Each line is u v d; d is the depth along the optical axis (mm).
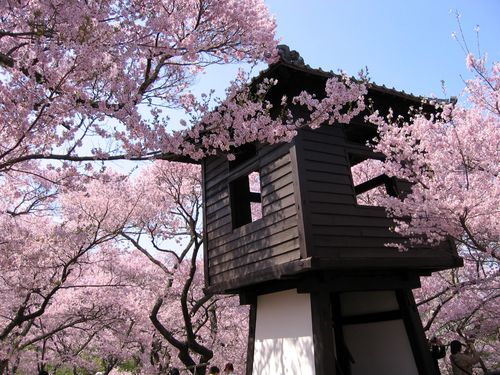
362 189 8562
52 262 9750
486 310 9180
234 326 14297
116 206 11375
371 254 6406
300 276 6340
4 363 9250
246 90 5332
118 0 4586
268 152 6980
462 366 7008
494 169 5367
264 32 6031
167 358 14305
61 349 15602
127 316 12258
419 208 5512
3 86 4363
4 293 9875
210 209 8461
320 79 6715
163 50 4898
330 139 6832
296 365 6492
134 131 4574
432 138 5656
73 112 4562
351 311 8219
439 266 7168
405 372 7141
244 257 7195
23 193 8508
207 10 5383
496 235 6434
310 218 6062
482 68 5562
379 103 7617
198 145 5297
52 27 4195
